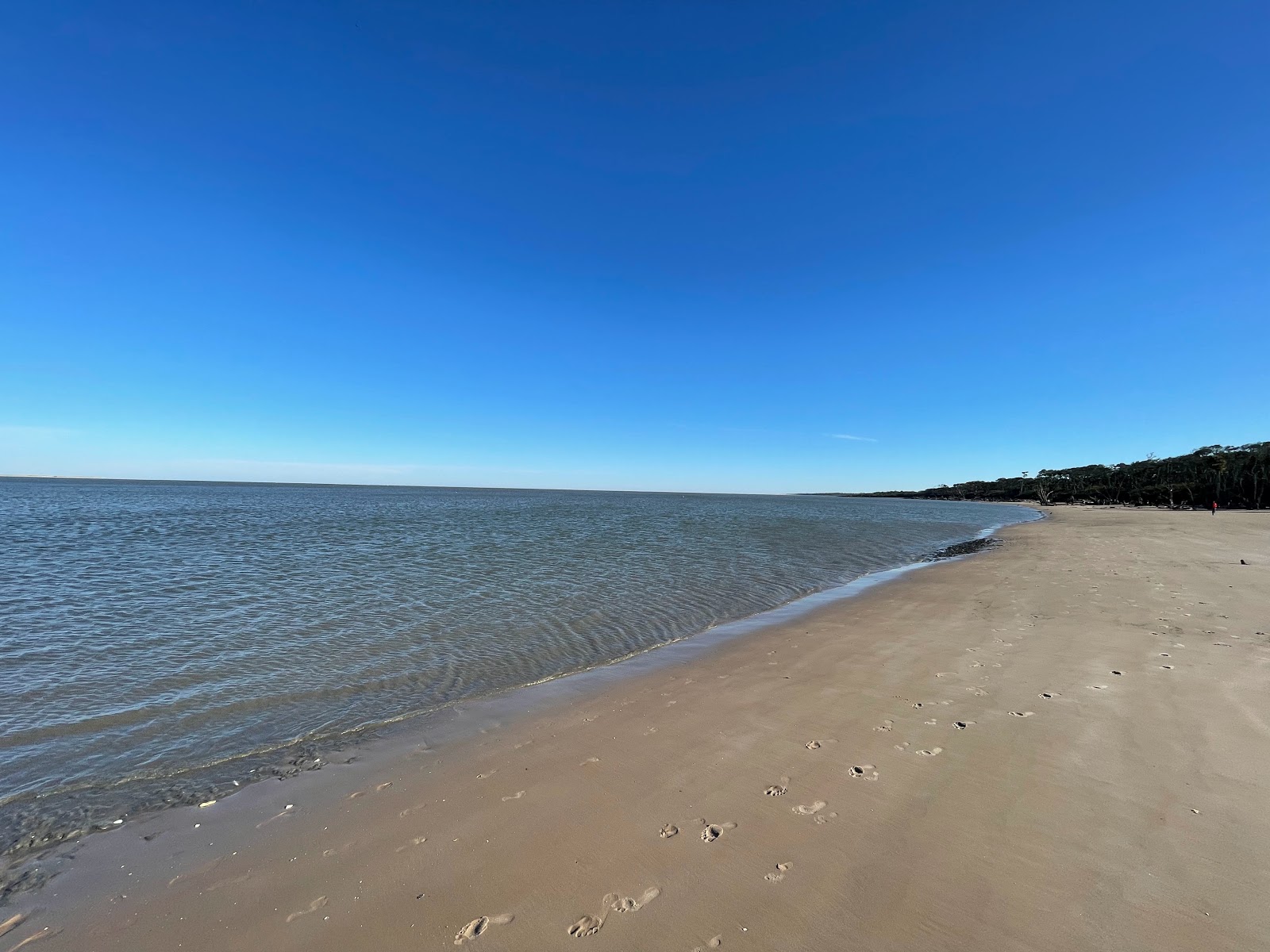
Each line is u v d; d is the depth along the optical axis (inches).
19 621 416.2
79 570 641.0
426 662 331.6
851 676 273.0
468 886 131.0
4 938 121.6
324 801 178.9
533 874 133.7
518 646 366.3
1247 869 116.7
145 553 784.9
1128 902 110.0
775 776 175.2
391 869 139.5
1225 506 2810.0
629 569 693.9
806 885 122.7
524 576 630.5
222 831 162.7
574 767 192.5
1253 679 228.8
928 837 136.9
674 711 243.1
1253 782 150.8
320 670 317.7
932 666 279.1
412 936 115.6
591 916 118.0
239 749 221.1
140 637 377.4
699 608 480.7
